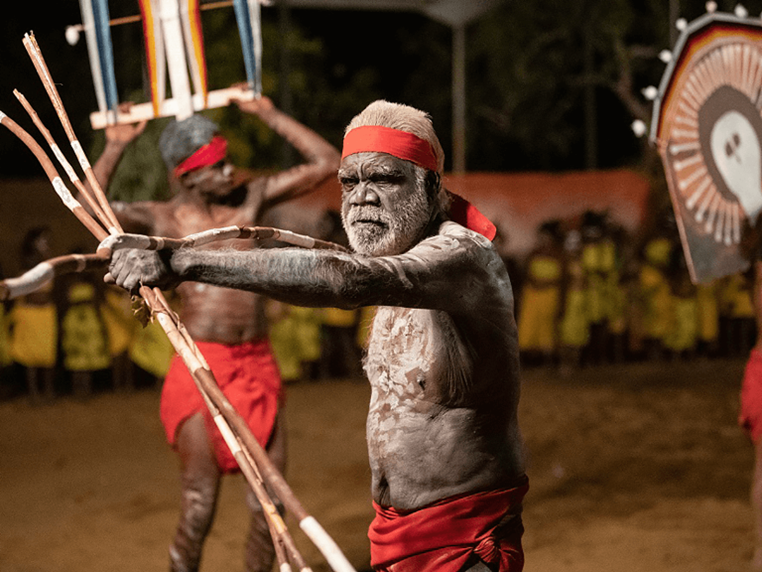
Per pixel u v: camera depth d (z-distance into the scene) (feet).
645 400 33.58
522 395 35.06
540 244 41.73
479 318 7.33
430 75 62.34
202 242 6.77
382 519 8.02
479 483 7.68
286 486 6.25
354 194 7.48
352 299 6.38
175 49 13.73
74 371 36.45
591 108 55.67
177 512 20.84
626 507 20.65
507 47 58.39
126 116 13.94
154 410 33.09
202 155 13.57
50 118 53.01
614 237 43.70
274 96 52.13
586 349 43.60
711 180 13.73
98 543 18.80
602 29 54.80
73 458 26.05
